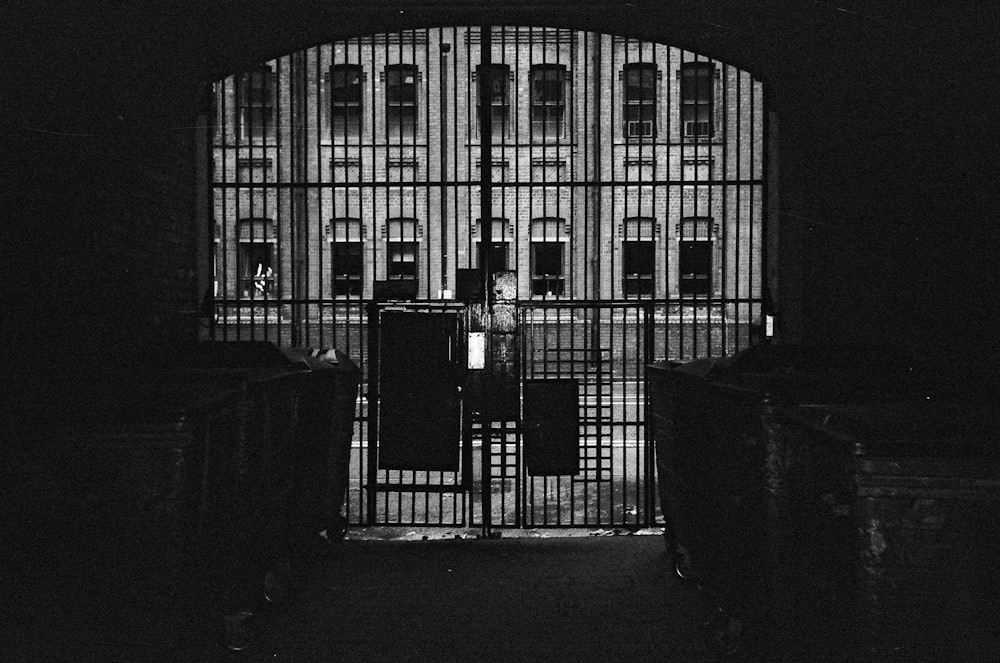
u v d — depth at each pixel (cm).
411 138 1703
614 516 861
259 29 704
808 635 382
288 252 1653
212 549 425
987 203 497
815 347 575
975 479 307
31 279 505
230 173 1636
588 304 740
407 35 1691
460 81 1706
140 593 372
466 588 590
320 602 558
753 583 428
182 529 374
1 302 475
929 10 553
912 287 577
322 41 729
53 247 527
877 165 621
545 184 762
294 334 764
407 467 735
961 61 522
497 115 1708
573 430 742
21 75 493
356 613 536
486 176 750
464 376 738
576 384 743
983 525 307
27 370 493
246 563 478
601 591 583
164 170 679
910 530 310
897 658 311
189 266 727
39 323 512
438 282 1700
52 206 527
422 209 1700
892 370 554
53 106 526
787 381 468
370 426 745
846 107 662
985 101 499
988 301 493
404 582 605
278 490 534
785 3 647
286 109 1642
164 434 373
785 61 716
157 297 668
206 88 752
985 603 307
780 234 741
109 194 594
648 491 757
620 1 662
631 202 1673
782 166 736
